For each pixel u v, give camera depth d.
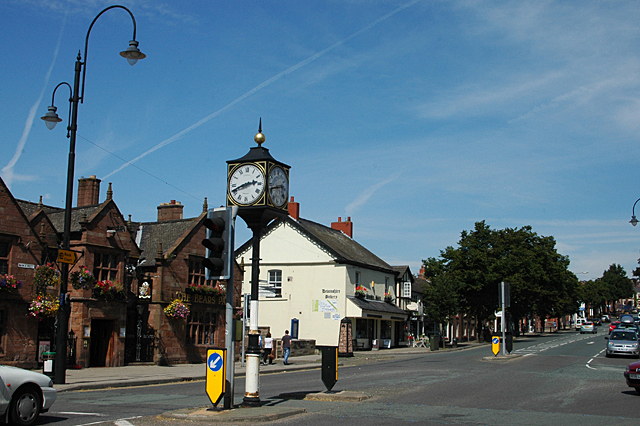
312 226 50.94
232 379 12.51
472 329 76.31
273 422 11.47
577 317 150.75
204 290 30.36
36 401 11.09
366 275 50.38
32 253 23.11
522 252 62.69
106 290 25.06
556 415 12.75
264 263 48.31
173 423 11.18
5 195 22.30
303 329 46.56
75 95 19.36
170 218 34.91
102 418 11.85
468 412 13.11
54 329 24.28
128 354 27.38
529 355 36.47
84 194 30.98
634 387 16.72
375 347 48.72
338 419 11.93
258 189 13.32
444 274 54.53
